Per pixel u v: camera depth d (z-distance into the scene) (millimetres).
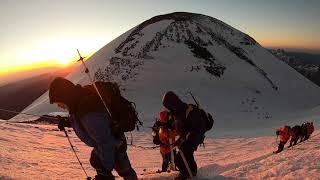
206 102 93375
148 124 75062
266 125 74500
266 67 121125
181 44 120625
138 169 14016
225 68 112125
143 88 98812
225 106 91688
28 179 7785
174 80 103562
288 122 74500
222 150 24797
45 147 17812
